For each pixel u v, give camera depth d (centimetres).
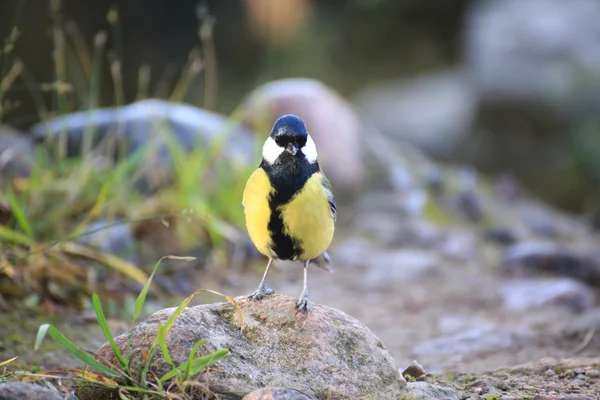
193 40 3016
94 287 1005
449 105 2791
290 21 3158
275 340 627
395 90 3077
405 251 1424
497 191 1925
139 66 2833
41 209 1091
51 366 746
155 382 586
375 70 3394
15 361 750
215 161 1355
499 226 1647
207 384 574
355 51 3419
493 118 2456
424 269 1291
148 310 985
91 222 1139
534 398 626
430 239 1456
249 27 3108
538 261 1333
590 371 707
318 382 596
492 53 2438
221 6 3075
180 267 1148
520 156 2411
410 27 3550
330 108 1596
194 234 1211
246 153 1447
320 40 3334
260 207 648
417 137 2659
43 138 1326
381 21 3512
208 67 2788
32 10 2598
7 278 960
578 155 2291
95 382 584
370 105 2955
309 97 1565
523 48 2389
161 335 561
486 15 2589
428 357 884
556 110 2331
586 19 2419
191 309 645
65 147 1315
